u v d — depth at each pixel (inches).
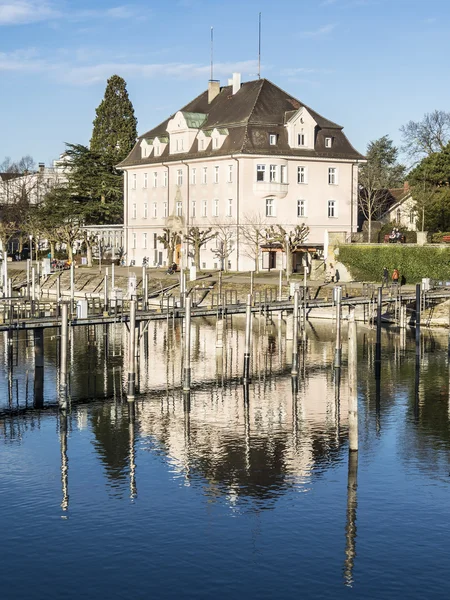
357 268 3917.3
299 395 2138.3
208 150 4643.2
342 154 4660.4
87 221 5871.1
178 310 2544.3
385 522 1316.4
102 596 1106.7
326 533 1278.3
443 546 1239.5
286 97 4714.6
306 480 1493.6
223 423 1861.5
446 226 4613.7
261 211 4485.7
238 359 2659.9
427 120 5009.8
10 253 6318.9
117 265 5359.3
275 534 1275.8
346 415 1927.9
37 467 1560.0
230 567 1176.8
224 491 1438.2
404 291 3442.4
